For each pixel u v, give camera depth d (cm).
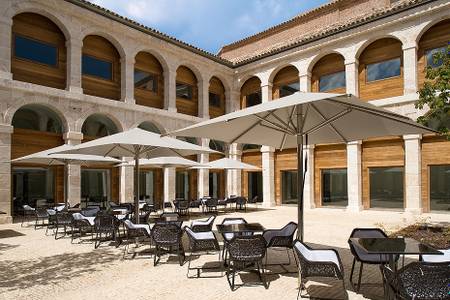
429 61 1809
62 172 1800
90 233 1201
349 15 2459
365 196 2003
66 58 1819
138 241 1043
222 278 670
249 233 767
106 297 571
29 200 1675
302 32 2734
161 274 703
